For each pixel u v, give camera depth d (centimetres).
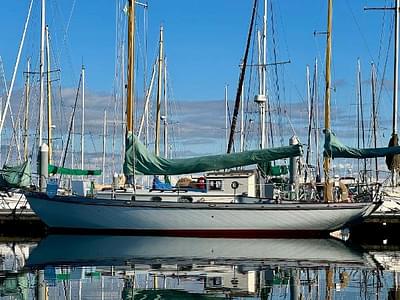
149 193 3459
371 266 2344
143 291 1777
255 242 3222
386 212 3819
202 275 2083
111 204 3391
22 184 3750
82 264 2366
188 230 3375
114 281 1950
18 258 2573
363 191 3819
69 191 4006
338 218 3391
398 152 3400
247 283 1927
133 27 3575
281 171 3847
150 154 3309
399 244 3472
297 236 3434
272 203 3356
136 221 3391
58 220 3497
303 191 3769
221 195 3475
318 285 1895
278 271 2186
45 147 3731
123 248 2961
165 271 2173
